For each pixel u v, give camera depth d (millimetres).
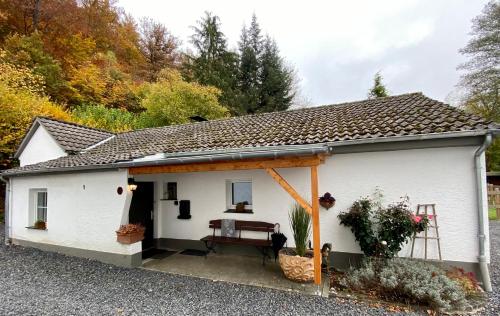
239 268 6004
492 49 19672
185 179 7836
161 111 18406
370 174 5547
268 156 4848
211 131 9047
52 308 4125
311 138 5910
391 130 5320
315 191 4867
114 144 10055
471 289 4316
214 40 27344
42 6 19875
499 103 19984
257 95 26969
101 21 24672
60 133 10219
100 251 6621
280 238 5965
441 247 5043
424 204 5148
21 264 6422
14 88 13125
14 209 8586
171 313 3982
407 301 4164
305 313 3961
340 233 5754
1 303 4301
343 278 5027
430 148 5129
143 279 5418
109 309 4102
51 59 17922
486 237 4781
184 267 6125
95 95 19938
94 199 6809
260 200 6723
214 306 4207
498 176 20453
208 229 7434
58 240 7402
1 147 12148
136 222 7602
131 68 25547
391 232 4938
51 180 7652
